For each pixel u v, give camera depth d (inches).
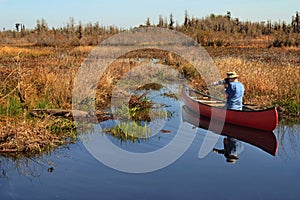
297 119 447.5
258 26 2615.7
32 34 2481.5
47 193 244.1
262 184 258.7
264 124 391.2
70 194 242.4
